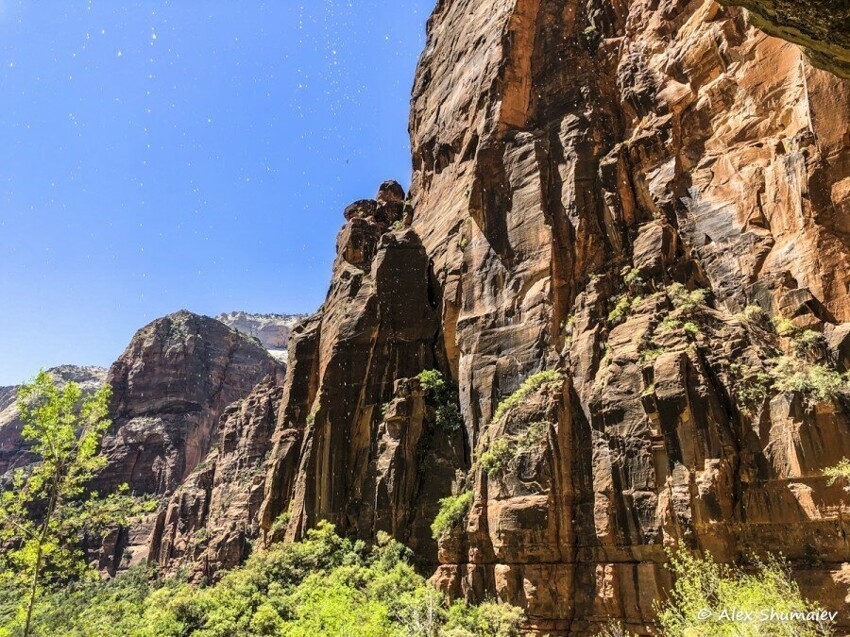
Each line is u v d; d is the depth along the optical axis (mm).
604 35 42781
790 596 18953
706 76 34750
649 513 25156
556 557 27891
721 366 25891
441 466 38000
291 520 43344
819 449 21750
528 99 42688
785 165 28031
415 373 44125
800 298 25422
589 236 35375
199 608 38406
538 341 34094
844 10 7344
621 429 27484
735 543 23047
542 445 29750
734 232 30047
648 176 35062
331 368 45594
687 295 29469
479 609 28375
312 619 29562
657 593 24047
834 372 22922
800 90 29328
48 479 25000
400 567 34219
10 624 28656
